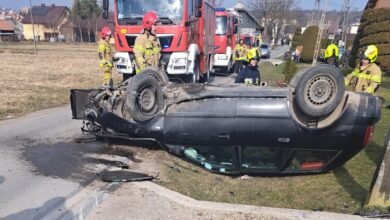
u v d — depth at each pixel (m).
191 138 5.31
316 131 4.84
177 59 9.98
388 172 3.98
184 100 5.38
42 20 88.00
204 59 13.41
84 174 5.12
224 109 5.07
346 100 4.79
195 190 4.92
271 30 69.31
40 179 4.91
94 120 5.86
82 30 86.31
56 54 36.53
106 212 4.03
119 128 5.64
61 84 14.73
